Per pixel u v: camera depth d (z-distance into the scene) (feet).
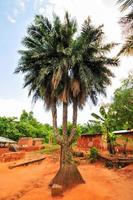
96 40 75.46
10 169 97.30
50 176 82.84
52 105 76.02
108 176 78.64
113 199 53.42
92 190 60.54
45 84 75.77
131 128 111.75
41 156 140.26
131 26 38.19
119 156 106.11
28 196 58.75
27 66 77.05
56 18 75.20
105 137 129.18
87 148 164.66
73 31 75.10
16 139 224.74
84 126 203.21
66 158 68.08
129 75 100.48
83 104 75.05
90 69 75.20
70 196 57.31
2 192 62.75
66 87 73.77
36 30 76.33
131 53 42.39
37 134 276.62
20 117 317.63
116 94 105.29
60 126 138.41
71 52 72.08
